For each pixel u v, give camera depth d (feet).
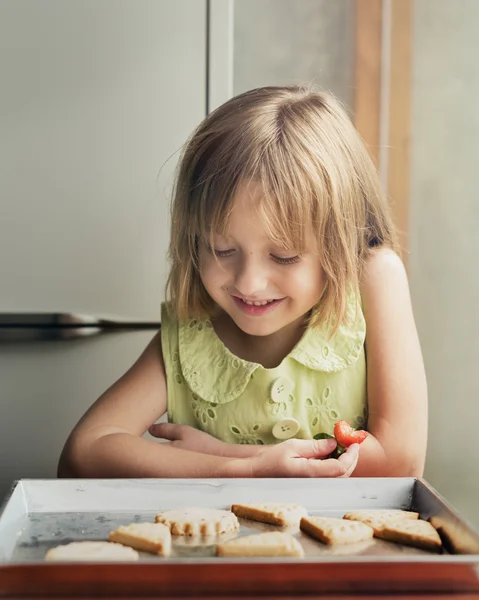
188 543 2.40
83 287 4.22
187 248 3.30
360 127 4.91
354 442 3.05
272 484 2.63
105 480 2.59
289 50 4.81
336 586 2.04
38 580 2.02
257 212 2.94
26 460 4.25
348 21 4.84
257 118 3.13
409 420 3.16
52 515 2.55
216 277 3.05
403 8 4.86
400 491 2.65
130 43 4.13
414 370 3.24
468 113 4.97
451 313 5.08
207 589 2.03
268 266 3.00
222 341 3.46
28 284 4.18
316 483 2.64
